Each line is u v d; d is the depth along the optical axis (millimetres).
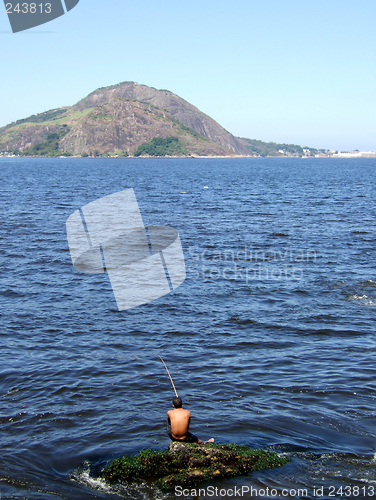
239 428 8047
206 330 12609
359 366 10453
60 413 8477
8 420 8227
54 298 15219
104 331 12469
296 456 7328
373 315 13836
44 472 6922
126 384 9570
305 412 8562
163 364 10539
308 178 88938
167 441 7688
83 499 6379
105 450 7449
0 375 9883
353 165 194750
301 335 12312
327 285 16844
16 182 69125
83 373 10039
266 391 9328
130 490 6594
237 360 10773
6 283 16797
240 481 6750
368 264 19969
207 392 9281
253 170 129750
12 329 12500
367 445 7617
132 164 180125
